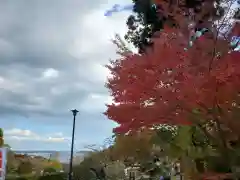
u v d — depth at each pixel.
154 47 5.25
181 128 6.13
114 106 5.41
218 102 4.89
